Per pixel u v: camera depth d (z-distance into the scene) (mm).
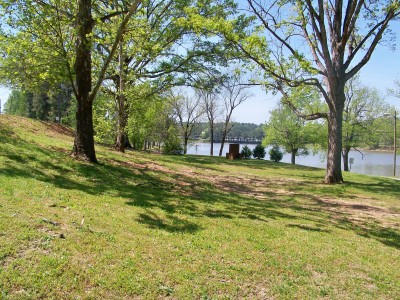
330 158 16625
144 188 9906
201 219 7230
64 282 3953
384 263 6004
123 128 19062
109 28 12312
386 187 15977
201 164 21594
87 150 11531
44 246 4555
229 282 4590
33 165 9297
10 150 10117
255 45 14633
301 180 17500
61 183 8234
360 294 4738
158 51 17594
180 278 4480
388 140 39250
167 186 11000
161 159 20406
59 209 6160
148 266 4641
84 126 11453
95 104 18516
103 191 8352
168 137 38219
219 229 6664
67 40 10617
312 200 11906
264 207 9562
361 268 5668
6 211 5414
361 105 37531
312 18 15516
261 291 4496
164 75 23203
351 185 15820
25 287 3736
